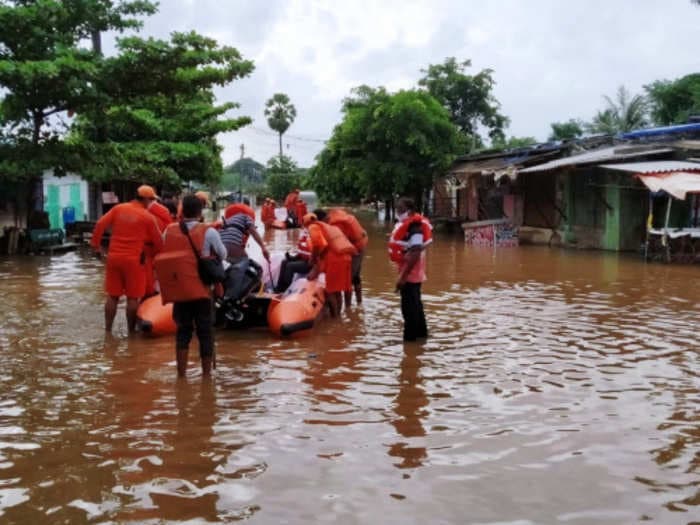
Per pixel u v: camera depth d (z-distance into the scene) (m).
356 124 29.58
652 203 18.38
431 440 4.87
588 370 6.74
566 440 4.87
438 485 4.13
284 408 5.59
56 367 6.85
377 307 10.38
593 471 4.34
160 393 6.00
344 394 5.97
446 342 8.00
